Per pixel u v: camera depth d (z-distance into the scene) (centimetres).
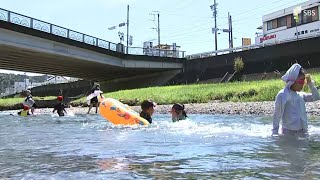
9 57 3453
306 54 3294
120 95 2942
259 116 1166
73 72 4719
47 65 4041
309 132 569
